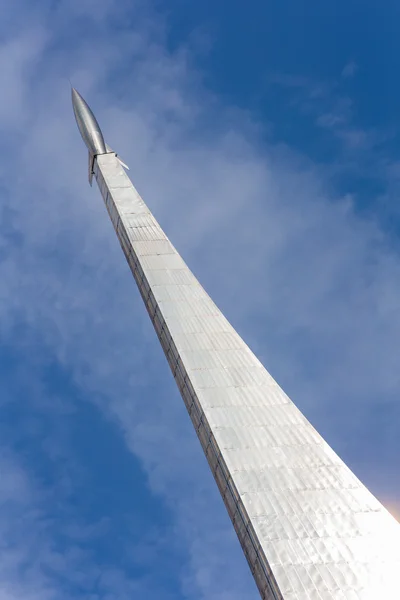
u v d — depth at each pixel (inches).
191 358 1407.5
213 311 1508.4
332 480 1206.9
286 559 1090.7
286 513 1154.7
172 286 1563.7
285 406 1327.5
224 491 1247.5
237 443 1259.8
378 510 1164.5
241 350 1428.4
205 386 1357.0
